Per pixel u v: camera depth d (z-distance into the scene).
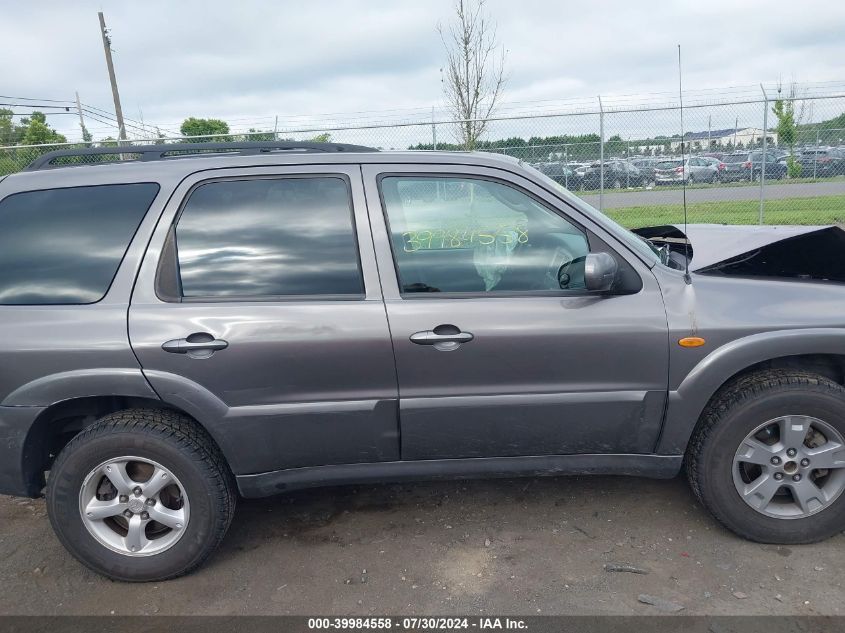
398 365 2.84
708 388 2.88
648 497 3.51
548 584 2.82
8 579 3.05
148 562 2.93
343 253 2.91
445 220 2.96
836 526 2.98
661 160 11.08
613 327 2.83
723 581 2.79
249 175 2.96
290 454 2.94
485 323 2.83
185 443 2.85
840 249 3.13
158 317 2.80
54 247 2.91
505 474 3.06
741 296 2.90
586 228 2.93
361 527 3.35
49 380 2.78
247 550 3.20
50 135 20.19
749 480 3.05
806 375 2.91
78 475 2.86
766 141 10.86
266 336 2.79
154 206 2.91
